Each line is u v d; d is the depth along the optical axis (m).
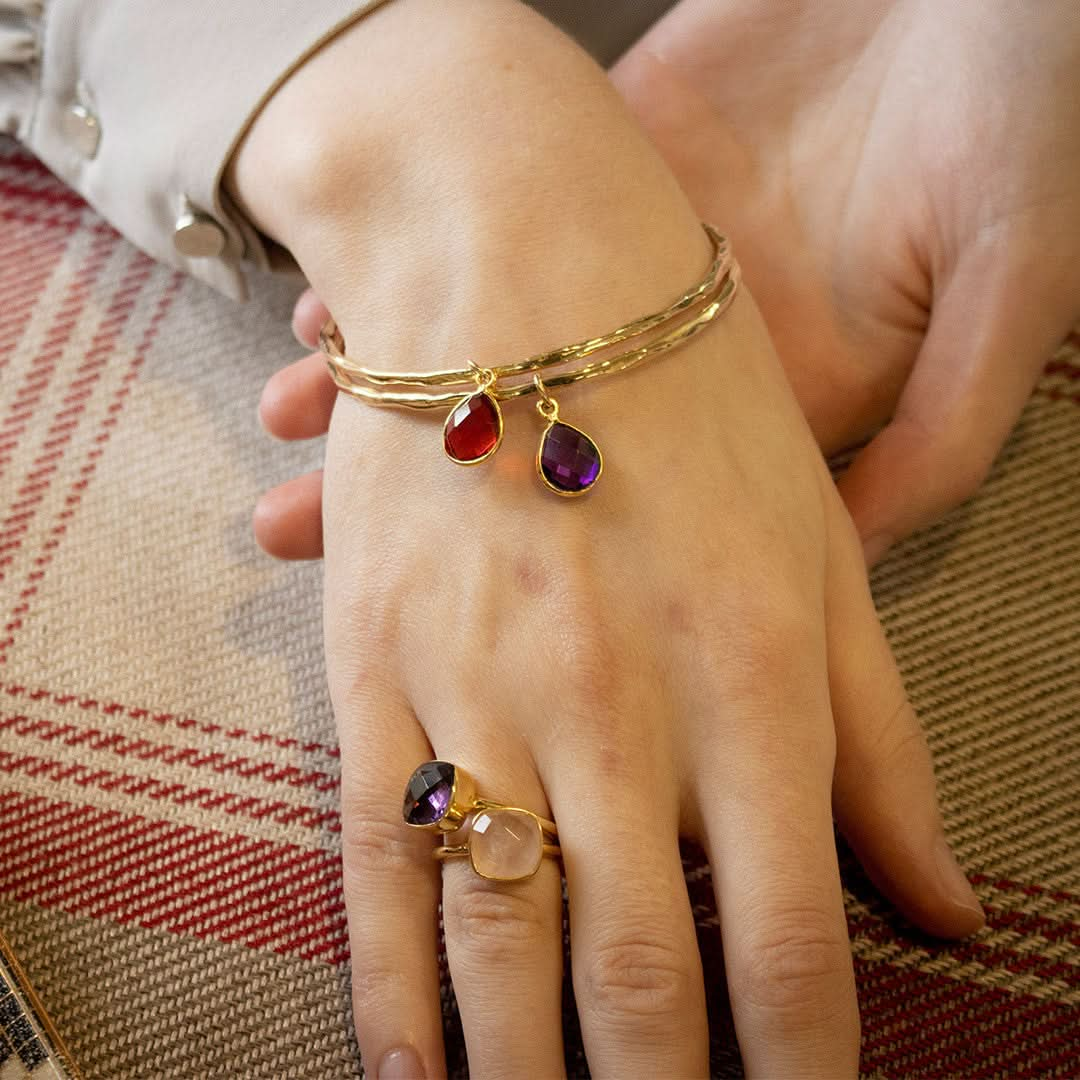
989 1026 0.23
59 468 0.28
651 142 0.26
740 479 0.23
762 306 0.28
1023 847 0.24
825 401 0.27
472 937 0.21
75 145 0.28
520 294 0.23
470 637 0.22
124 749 0.25
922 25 0.26
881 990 0.23
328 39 0.25
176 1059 0.23
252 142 0.25
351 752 0.23
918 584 0.27
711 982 0.23
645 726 0.22
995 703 0.26
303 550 0.26
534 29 0.25
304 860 0.24
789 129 0.28
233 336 0.30
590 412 0.23
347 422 0.24
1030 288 0.24
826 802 0.22
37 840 0.25
